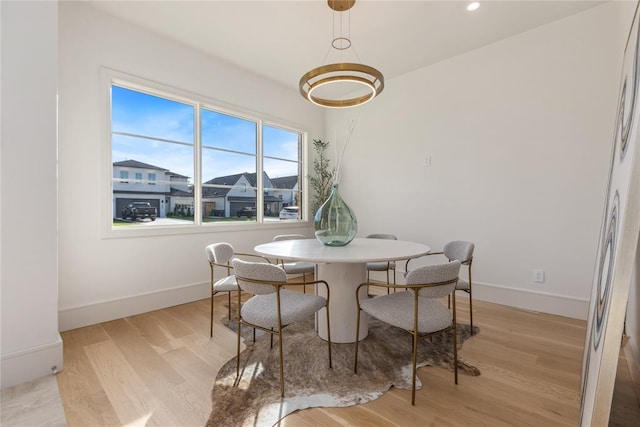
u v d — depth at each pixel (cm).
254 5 252
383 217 408
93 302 259
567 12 262
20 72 170
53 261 182
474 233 326
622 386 163
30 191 174
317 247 228
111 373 181
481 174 321
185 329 248
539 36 282
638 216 92
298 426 136
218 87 347
